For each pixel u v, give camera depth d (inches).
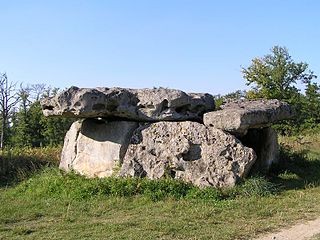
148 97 508.7
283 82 1483.8
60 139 1612.9
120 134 504.1
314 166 598.2
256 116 491.8
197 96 539.5
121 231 315.6
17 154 662.5
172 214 362.3
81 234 308.7
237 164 462.9
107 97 479.5
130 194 422.9
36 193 447.5
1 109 1501.0
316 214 364.2
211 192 419.8
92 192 423.8
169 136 487.8
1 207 402.9
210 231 314.3
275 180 511.8
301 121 1462.8
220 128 487.2
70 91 464.1
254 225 330.6
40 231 319.9
